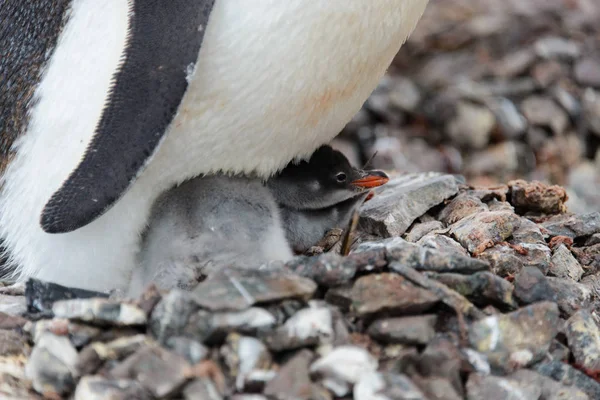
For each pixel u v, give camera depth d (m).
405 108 17.61
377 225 9.80
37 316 7.73
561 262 9.09
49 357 6.96
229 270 7.26
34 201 8.69
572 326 7.72
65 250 8.62
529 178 16.56
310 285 7.22
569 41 19.08
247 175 8.93
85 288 8.75
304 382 6.62
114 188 7.93
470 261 7.66
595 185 16.38
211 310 6.91
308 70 8.29
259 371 6.74
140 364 6.65
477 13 19.91
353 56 8.44
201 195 8.68
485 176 16.52
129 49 7.95
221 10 8.00
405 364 6.96
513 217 9.41
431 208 10.31
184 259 8.57
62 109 8.41
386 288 7.29
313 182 9.76
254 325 6.89
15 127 8.73
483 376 7.14
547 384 7.26
